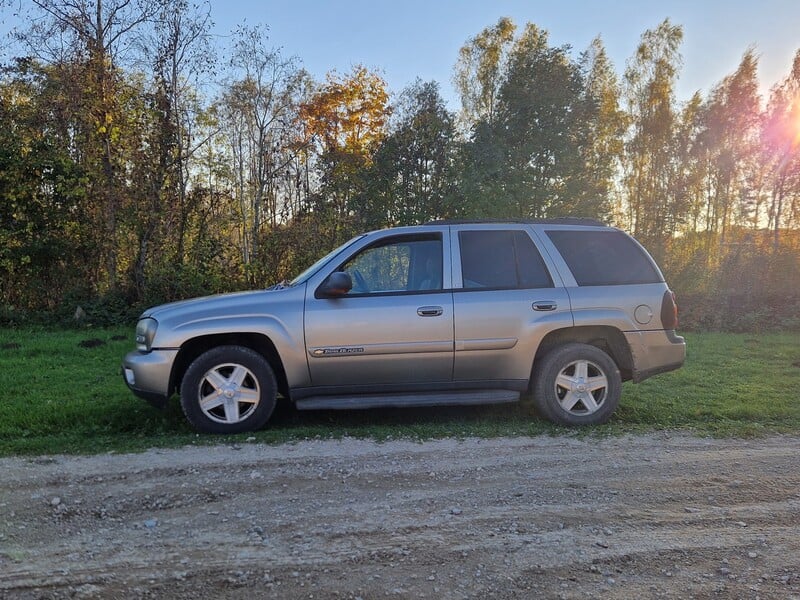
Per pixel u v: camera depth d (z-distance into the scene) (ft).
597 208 58.34
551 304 18.47
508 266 18.84
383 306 17.89
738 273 53.57
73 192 45.62
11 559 10.19
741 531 11.45
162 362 17.42
